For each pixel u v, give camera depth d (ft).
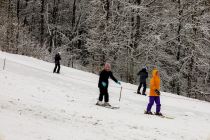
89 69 140.26
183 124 44.06
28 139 26.30
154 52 126.00
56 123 34.83
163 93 78.54
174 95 78.13
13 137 26.02
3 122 30.53
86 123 37.32
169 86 127.75
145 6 128.26
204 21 121.70
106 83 50.96
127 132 35.58
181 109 57.77
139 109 52.75
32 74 72.69
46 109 41.06
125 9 125.90
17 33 116.78
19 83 58.34
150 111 49.16
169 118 47.70
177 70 129.49
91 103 51.67
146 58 125.18
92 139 30.25
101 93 50.96
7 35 114.62
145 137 34.50
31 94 50.31
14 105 40.06
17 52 115.55
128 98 61.82
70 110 43.01
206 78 122.52
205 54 120.98
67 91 59.31
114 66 133.90
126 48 127.95
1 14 122.62
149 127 39.45
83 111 43.73
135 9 124.06
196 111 57.62
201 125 45.03
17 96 46.52
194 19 122.83
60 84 65.98
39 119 35.22
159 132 37.58
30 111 38.50
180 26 124.57
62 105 45.65
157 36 118.52
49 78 71.41
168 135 36.76
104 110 46.96
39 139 26.99
